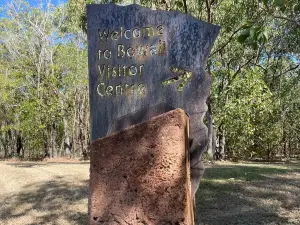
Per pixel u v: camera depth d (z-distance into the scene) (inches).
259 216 232.1
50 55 888.3
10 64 914.1
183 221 107.7
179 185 108.5
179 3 259.3
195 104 123.4
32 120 853.8
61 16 894.4
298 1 131.1
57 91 873.5
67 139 931.3
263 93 660.1
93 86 130.6
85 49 826.8
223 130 767.7
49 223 229.5
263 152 916.6
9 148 1127.0
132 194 112.0
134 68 128.0
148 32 127.9
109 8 131.4
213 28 123.6
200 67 123.6
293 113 730.8
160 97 125.3
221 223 216.5
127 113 127.3
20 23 918.4
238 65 658.2
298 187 336.5
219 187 336.8
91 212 115.5
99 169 116.0
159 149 110.3
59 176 440.8
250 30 113.4
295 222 217.0
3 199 311.6
